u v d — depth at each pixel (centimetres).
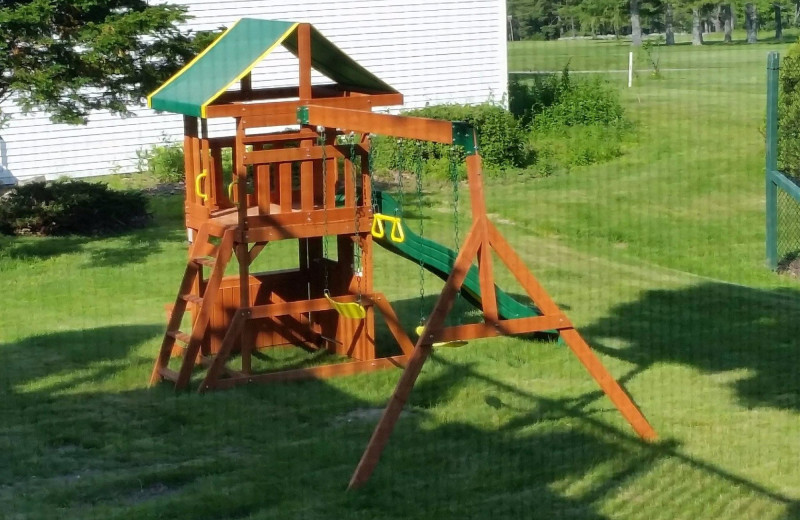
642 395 773
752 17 4916
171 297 1128
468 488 597
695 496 587
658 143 2173
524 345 911
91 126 1970
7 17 1242
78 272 1244
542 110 2369
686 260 1341
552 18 4959
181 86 848
